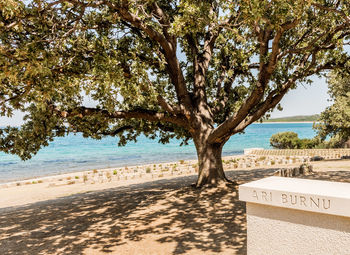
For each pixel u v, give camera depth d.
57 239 7.34
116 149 76.19
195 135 12.38
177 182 16.86
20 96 7.48
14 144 11.41
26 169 43.44
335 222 3.03
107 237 7.25
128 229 7.76
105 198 12.72
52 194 18.42
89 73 8.72
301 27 10.70
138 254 6.06
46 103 9.52
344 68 11.52
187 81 14.57
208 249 6.03
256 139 96.81
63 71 8.61
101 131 13.21
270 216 3.46
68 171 39.19
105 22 10.30
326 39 9.79
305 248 3.22
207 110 12.74
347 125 24.77
